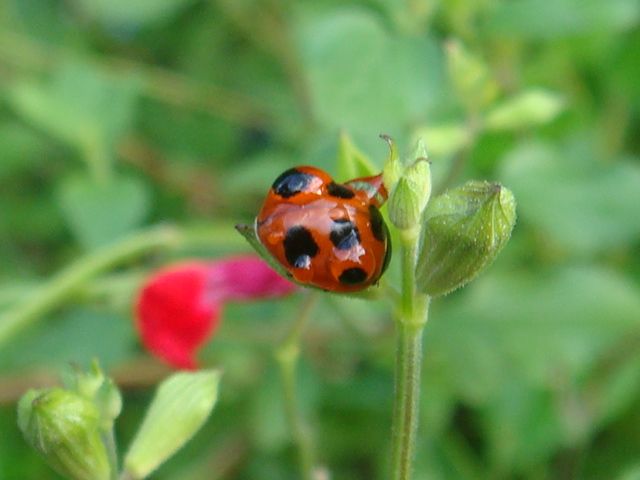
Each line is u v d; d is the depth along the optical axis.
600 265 0.15
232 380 0.15
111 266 0.14
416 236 0.08
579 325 0.14
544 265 0.15
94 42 0.20
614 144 0.16
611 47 0.16
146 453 0.09
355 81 0.13
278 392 0.14
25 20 0.19
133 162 0.18
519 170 0.13
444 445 0.14
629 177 0.13
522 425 0.14
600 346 0.14
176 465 0.15
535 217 0.13
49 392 0.09
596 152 0.15
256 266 0.12
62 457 0.09
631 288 0.14
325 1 0.17
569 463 0.14
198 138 0.18
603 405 0.14
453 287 0.08
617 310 0.14
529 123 0.13
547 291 0.14
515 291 0.14
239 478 0.15
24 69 0.19
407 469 0.09
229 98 0.18
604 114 0.16
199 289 0.12
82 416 0.09
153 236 0.14
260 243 0.09
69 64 0.17
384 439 0.15
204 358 0.15
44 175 0.18
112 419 0.09
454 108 0.14
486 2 0.15
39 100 0.16
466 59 0.13
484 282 0.14
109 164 0.16
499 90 0.14
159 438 0.09
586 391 0.14
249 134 0.18
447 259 0.08
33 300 0.14
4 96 0.18
